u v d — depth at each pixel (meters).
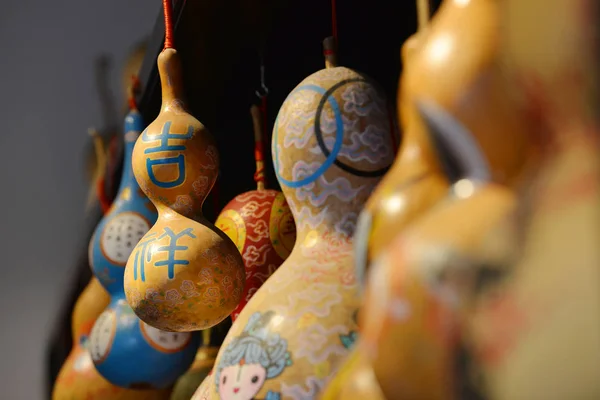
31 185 1.93
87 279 1.55
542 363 0.27
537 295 0.28
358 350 0.38
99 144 1.38
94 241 1.07
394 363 0.31
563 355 0.27
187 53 0.96
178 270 0.68
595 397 0.26
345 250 0.62
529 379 0.27
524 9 0.31
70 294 1.59
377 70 0.91
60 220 1.85
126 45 1.61
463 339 0.29
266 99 1.02
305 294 0.58
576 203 0.28
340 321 0.57
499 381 0.28
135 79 1.10
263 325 0.58
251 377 0.56
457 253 0.30
